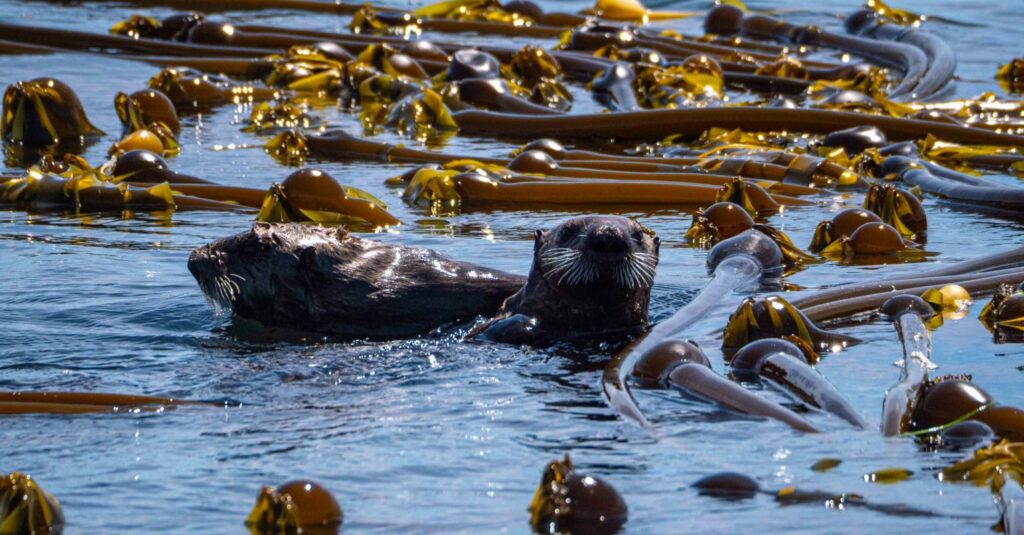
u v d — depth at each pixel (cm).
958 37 6562
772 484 1472
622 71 5225
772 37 6644
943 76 5366
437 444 1645
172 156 4000
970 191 3491
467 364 2045
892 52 5991
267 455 1611
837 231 2934
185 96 4916
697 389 1811
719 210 3022
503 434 1681
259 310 2314
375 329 2273
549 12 7419
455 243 2934
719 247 2745
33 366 2028
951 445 1592
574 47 6078
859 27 6594
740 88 5478
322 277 2295
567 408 1792
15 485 1372
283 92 5097
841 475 1496
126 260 2742
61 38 5803
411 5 7475
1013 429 1623
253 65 5456
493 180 3500
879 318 2280
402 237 3002
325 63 5331
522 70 5475
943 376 1823
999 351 2052
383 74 5112
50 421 1750
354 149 4084
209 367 2031
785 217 3303
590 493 1371
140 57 5569
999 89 5316
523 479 1514
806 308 2291
